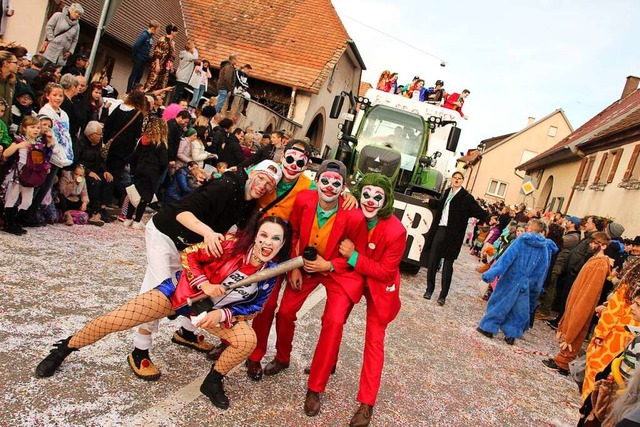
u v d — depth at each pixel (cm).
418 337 607
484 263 1486
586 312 600
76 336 309
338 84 2331
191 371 366
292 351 457
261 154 659
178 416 305
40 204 593
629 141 1505
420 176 1114
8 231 539
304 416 349
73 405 285
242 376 384
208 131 918
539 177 2723
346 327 577
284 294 382
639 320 348
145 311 311
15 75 559
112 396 304
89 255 544
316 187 368
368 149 952
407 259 916
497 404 466
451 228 796
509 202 4206
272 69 1959
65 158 572
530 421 448
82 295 433
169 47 1145
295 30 2108
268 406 349
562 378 605
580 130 2675
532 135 4188
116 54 1427
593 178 1778
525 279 683
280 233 316
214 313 307
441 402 437
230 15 2117
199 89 1315
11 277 427
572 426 459
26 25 1200
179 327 439
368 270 356
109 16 669
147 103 740
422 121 1110
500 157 4222
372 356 361
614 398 301
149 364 338
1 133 519
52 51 929
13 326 350
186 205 322
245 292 320
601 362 463
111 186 719
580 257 870
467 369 542
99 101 715
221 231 341
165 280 322
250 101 1498
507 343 695
